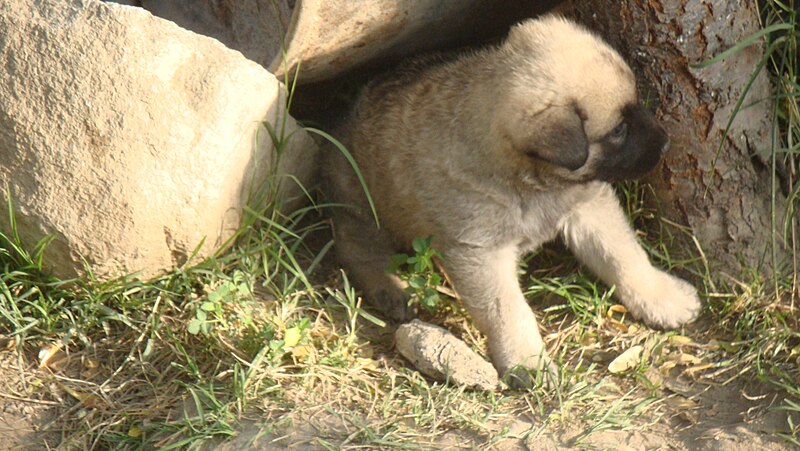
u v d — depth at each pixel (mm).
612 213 7941
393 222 8328
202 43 7219
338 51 8039
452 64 7949
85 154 7039
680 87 7723
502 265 7617
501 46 7617
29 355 7426
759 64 7578
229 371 7098
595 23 7914
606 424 6742
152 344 7379
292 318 7750
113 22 6961
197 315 7246
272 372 7082
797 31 8125
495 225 7543
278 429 6617
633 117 7316
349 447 6453
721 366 7281
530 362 7254
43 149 7047
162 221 7262
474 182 7453
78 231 7191
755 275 7844
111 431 6855
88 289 7500
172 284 7633
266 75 7469
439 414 6824
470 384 7082
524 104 7039
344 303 7750
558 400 6965
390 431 6621
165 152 7109
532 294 8242
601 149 7289
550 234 7914
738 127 7844
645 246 8258
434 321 8039
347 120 8664
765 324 7480
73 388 7180
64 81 6977
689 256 8172
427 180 7715
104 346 7473
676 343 7570
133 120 7004
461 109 7543
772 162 7660
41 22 6984
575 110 7039
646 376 7281
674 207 8148
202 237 7469
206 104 7184
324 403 6914
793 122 8125
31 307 7551
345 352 7453
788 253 8031
